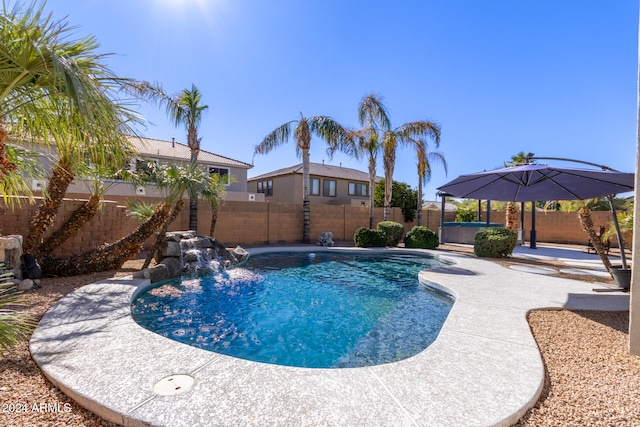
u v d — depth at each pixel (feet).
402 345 15.15
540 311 17.48
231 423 7.49
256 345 15.05
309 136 53.57
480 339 13.07
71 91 9.77
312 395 8.76
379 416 7.89
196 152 44.24
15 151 14.67
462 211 78.54
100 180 26.45
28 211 24.32
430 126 56.75
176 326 17.08
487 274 27.68
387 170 58.18
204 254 31.89
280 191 88.02
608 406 8.86
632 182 22.95
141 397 8.48
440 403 8.50
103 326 13.74
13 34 9.41
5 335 9.48
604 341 13.56
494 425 7.68
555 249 50.88
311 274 31.53
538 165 25.36
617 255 43.88
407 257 43.24
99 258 25.44
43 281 22.17
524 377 9.98
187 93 43.11
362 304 21.53
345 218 60.49
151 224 26.84
